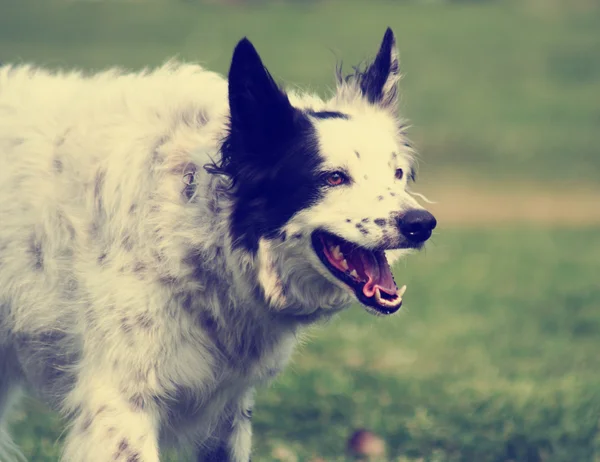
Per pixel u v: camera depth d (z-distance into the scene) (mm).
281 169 7020
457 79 53812
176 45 58812
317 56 56375
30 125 7609
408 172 8039
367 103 7926
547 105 49875
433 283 20969
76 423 7082
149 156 7105
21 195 7406
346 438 10164
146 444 6973
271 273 7090
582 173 39219
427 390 12312
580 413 10828
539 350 15148
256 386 7961
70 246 7195
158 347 6977
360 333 15984
